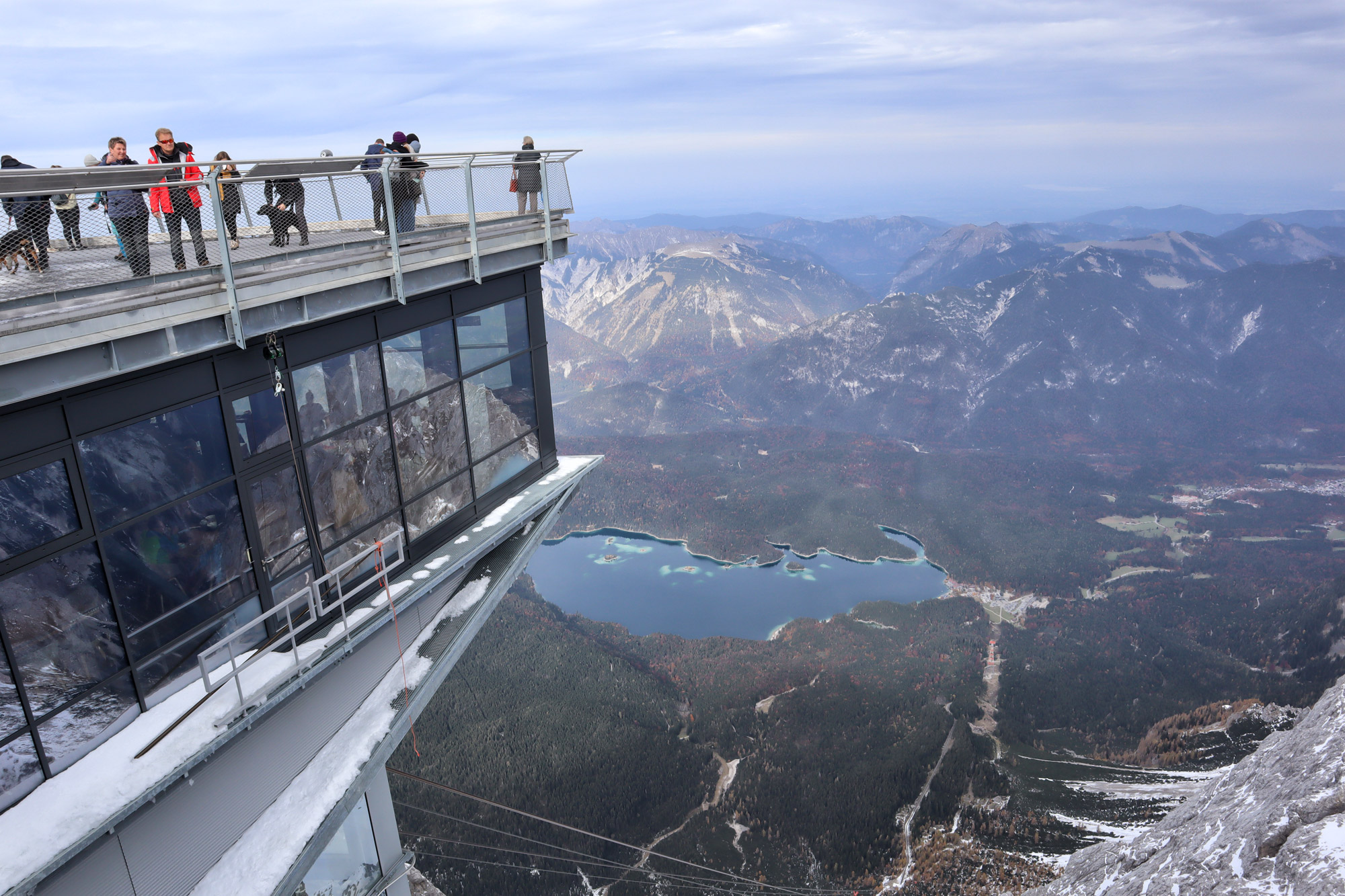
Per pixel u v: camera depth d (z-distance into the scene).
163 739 10.55
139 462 10.47
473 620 16.94
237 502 12.01
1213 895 19.52
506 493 18.59
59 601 9.70
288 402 12.63
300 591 12.52
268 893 11.72
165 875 10.91
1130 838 28.72
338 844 18.25
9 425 8.91
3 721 9.27
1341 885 16.17
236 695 11.48
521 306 18.28
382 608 14.10
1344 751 20.73
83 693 10.08
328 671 13.84
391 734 14.45
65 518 9.66
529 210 17.61
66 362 9.15
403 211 14.11
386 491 15.00
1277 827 19.58
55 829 9.12
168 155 11.64
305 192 12.10
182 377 10.89
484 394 17.48
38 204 9.13
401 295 13.73
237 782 12.04
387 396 14.69
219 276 10.78
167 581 11.05
